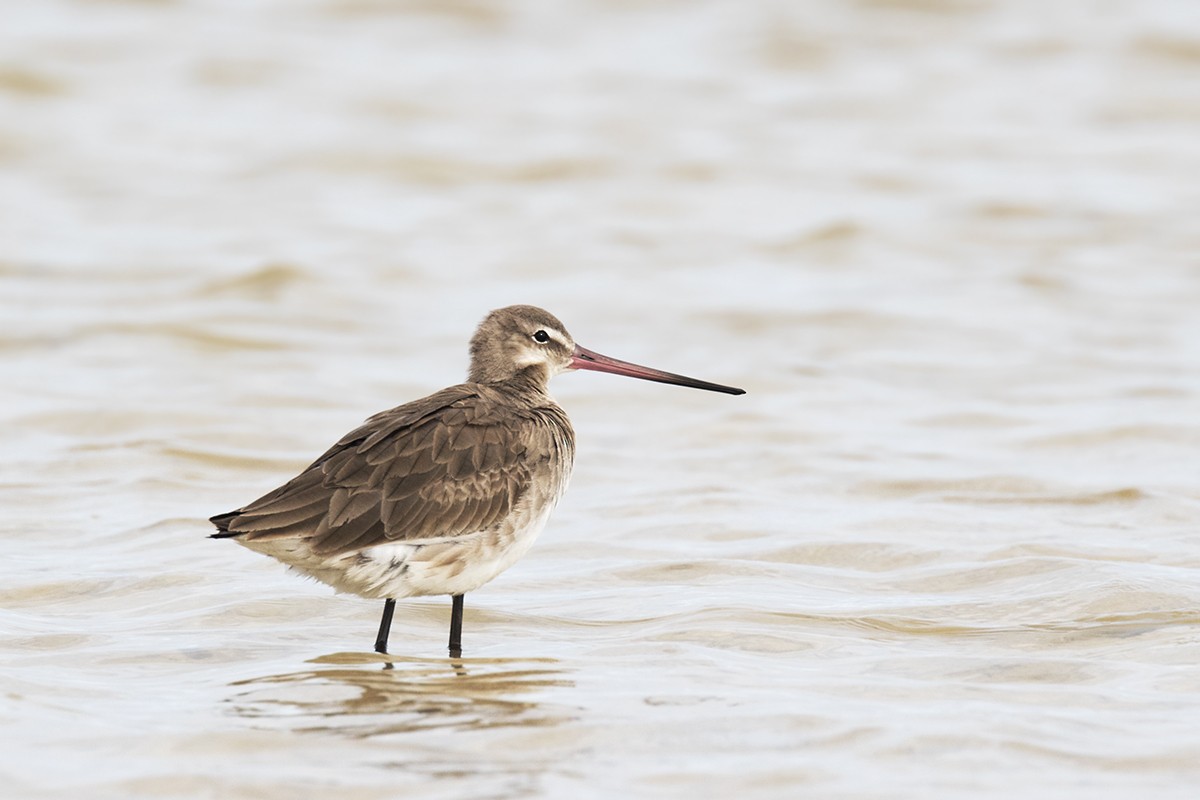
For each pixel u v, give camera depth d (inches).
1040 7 1642.5
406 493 429.7
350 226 1123.3
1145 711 382.9
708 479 644.7
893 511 594.2
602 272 1024.9
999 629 458.9
